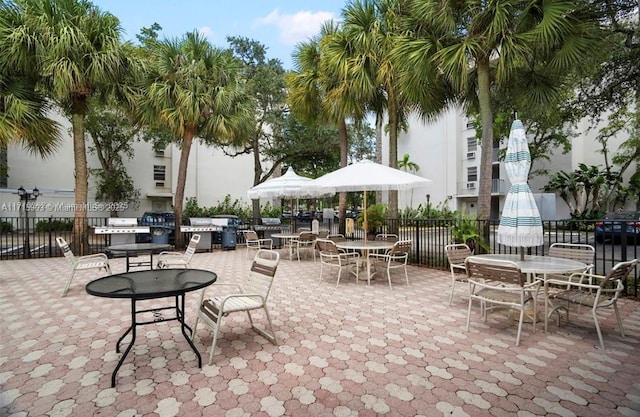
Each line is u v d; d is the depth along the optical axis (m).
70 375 2.80
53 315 4.37
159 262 6.55
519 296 3.67
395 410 2.30
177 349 3.31
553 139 17.77
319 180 6.67
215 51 10.72
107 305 4.82
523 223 3.88
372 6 8.07
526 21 5.68
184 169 11.17
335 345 3.39
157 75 10.07
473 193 24.23
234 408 2.33
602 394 2.47
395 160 8.99
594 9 5.61
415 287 5.86
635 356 3.09
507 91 7.31
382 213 9.80
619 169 18.44
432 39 6.32
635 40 6.44
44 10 8.10
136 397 2.47
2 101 7.87
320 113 10.55
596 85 7.54
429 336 3.61
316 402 2.40
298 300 5.05
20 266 8.10
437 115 8.21
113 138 17.61
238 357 3.12
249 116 11.00
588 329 3.78
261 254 3.92
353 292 5.53
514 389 2.55
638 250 10.09
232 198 22.88
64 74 7.97
